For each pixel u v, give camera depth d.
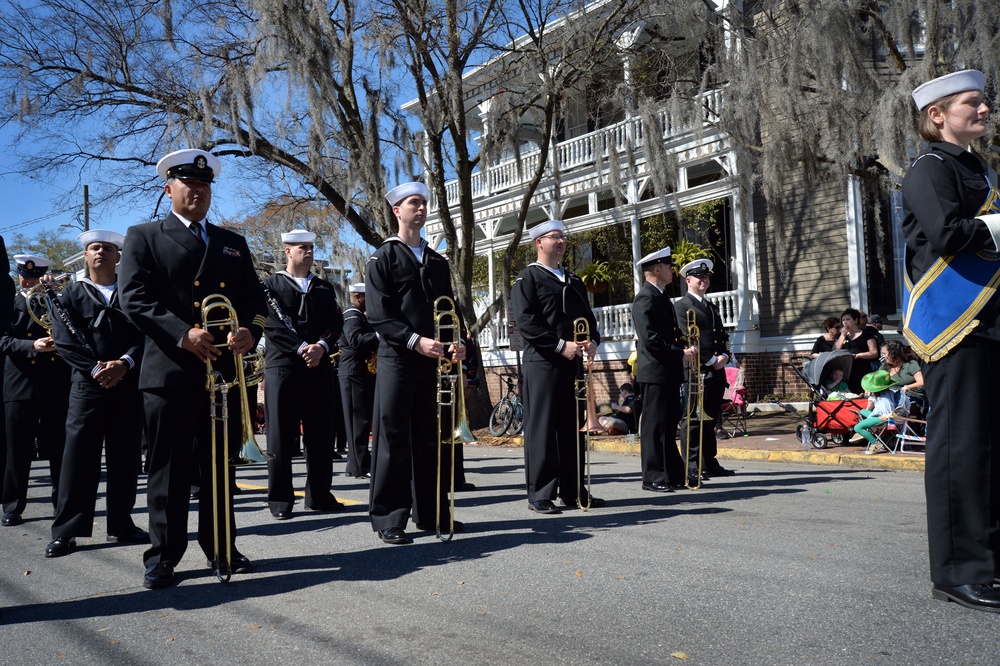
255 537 5.63
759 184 14.72
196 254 4.41
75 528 5.31
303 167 13.90
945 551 3.47
